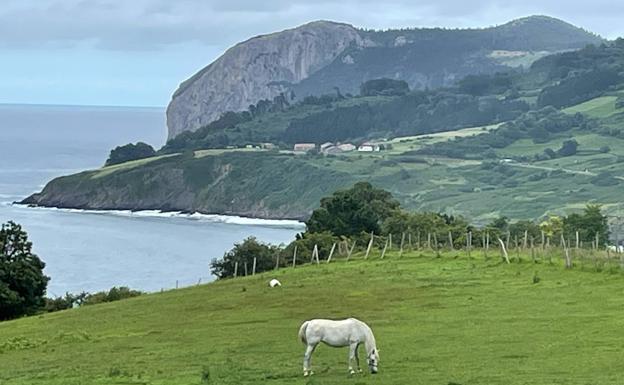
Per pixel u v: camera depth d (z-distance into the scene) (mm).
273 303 55812
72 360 40438
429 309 48906
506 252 69375
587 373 30766
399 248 87438
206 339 44000
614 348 35094
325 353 37562
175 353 40094
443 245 92250
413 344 38375
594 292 50531
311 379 31062
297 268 76688
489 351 35844
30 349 46188
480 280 58875
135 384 32094
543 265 62688
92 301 82938
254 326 47500
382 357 35500
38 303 83125
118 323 54156
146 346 43281
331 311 50844
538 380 29828
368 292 57094
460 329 41719
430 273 64250
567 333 39031
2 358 43375
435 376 31141
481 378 30469
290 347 39688
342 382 30469
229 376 32219
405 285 59094
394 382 30297
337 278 65562
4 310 79375
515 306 47719
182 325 50438
